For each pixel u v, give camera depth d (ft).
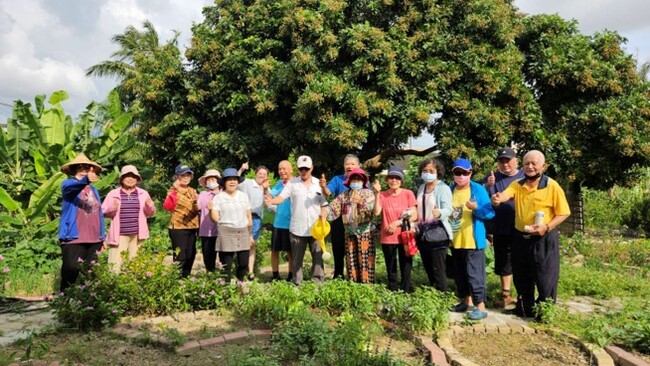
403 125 36.06
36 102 37.09
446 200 18.94
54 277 25.26
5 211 35.91
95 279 17.31
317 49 37.99
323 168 41.83
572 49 41.09
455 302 17.79
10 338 15.78
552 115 43.24
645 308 19.20
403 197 20.30
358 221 20.27
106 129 39.70
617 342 15.47
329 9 37.63
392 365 12.90
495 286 22.94
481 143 39.73
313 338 13.96
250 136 41.60
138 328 16.22
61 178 32.12
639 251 34.37
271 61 39.22
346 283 18.48
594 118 40.42
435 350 14.57
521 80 38.58
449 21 39.86
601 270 28.94
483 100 38.14
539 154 17.66
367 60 36.42
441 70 37.47
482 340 15.99
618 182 45.78
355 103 35.17
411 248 19.15
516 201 18.42
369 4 39.01
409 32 39.93
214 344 15.07
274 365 12.52
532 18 43.11
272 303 17.33
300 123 37.65
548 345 15.58
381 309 17.80
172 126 43.06
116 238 21.77
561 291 22.47
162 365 13.60
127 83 44.91
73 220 19.34
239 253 21.48
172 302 18.03
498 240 20.31
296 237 21.54
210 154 42.34
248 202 21.90
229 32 42.11
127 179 22.18
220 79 41.29
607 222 55.52
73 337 15.65
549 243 17.76
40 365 13.07
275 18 41.39
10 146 36.42
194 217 23.45
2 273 21.94
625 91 42.96
